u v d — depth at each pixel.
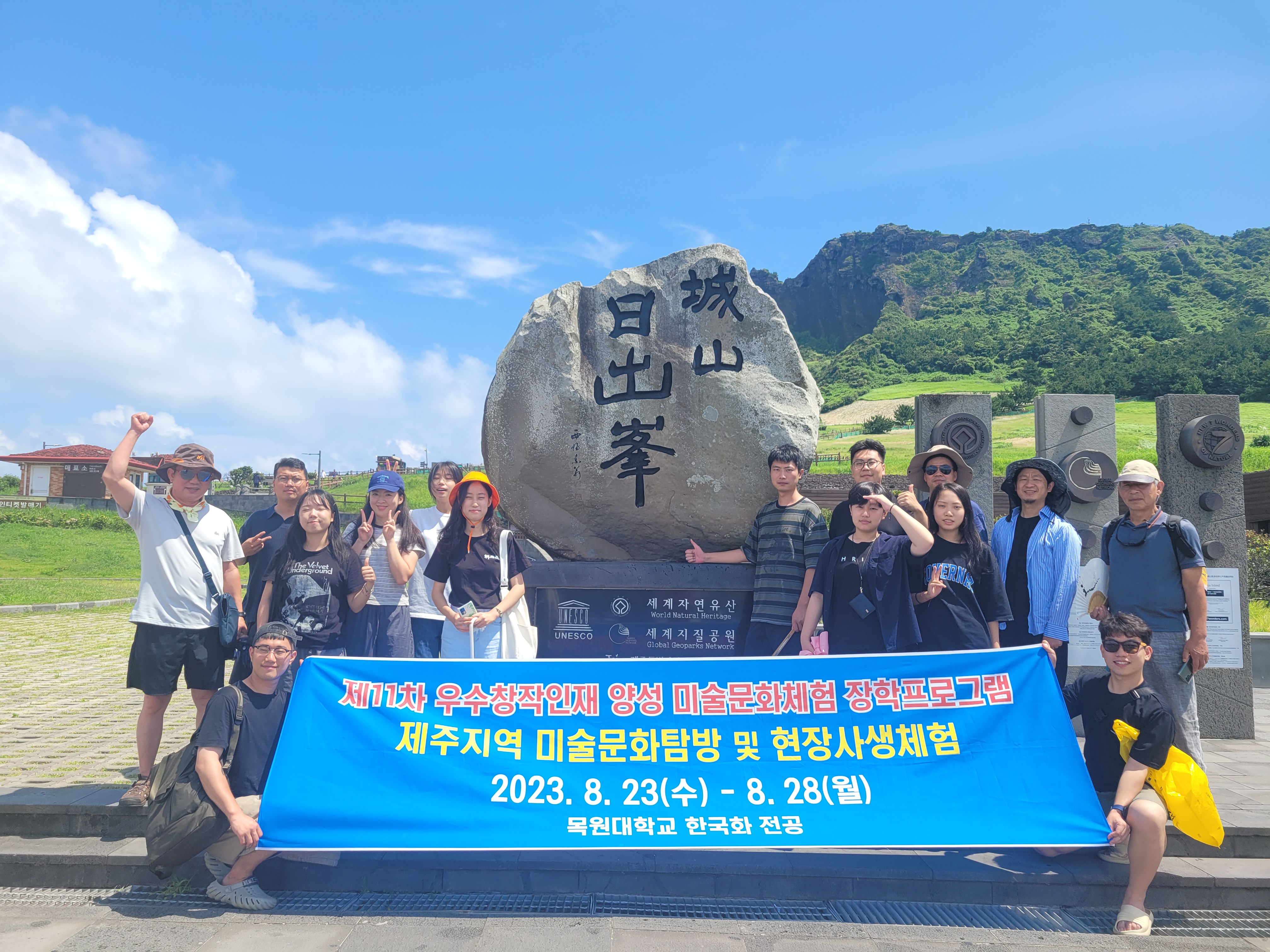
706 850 3.65
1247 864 3.66
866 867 3.52
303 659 3.89
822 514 4.68
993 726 3.62
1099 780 3.69
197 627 3.92
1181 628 4.13
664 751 3.58
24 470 41.00
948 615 3.98
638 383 5.44
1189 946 3.16
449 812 3.43
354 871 3.55
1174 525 4.12
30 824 3.81
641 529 5.48
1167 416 6.25
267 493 36.69
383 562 4.54
